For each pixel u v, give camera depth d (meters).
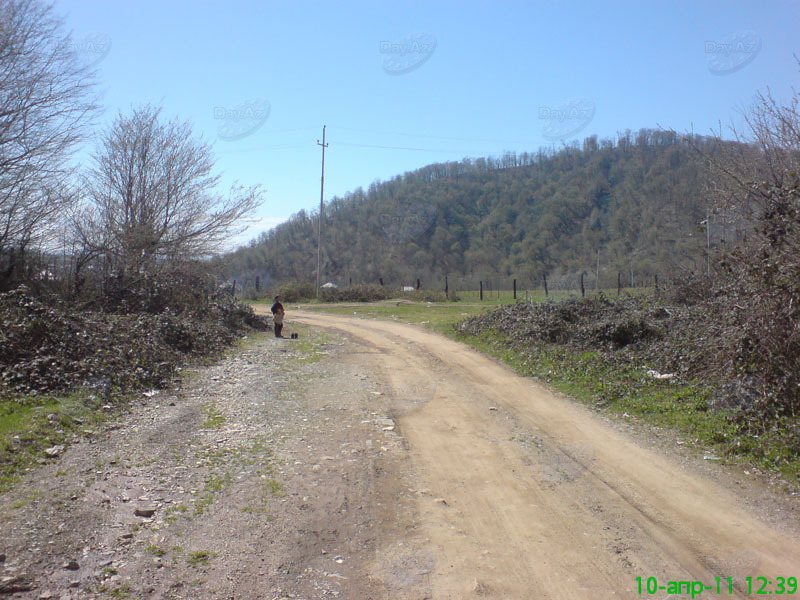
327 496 5.55
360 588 3.97
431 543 4.69
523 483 6.07
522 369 12.52
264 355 14.35
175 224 21.20
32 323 8.92
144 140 20.70
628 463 6.69
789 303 7.75
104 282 17.58
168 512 4.95
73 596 3.60
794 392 7.36
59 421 6.84
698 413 8.27
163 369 10.63
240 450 6.75
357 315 26.61
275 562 4.25
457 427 8.21
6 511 4.57
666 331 12.62
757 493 5.73
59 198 15.21
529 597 3.92
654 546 4.68
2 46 13.15
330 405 9.24
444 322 21.45
